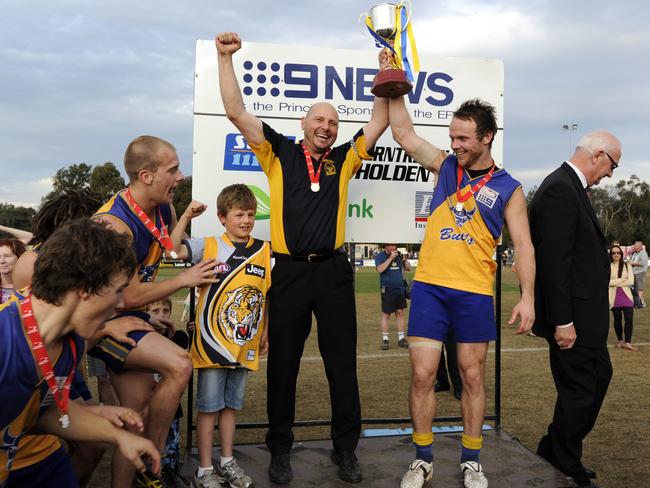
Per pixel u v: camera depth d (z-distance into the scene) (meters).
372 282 23.89
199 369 2.89
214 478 2.84
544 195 3.16
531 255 2.83
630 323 8.05
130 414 1.89
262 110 3.74
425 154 3.11
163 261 3.04
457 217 2.89
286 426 3.03
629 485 3.37
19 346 1.49
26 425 1.70
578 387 3.13
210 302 2.88
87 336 1.63
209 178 3.70
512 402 5.27
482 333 2.84
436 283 2.88
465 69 3.94
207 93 3.69
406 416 4.86
